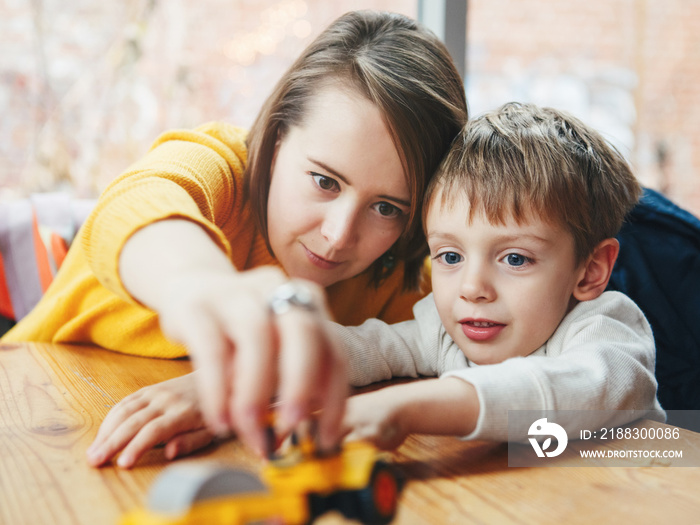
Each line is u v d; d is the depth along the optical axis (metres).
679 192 3.02
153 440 0.50
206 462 0.50
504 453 0.54
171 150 0.87
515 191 0.71
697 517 0.42
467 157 0.77
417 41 0.92
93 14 1.99
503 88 2.78
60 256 1.32
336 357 0.33
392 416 0.49
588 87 2.87
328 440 0.33
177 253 0.46
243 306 0.33
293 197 0.85
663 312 1.12
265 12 2.15
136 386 0.74
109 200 0.58
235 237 1.01
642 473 0.50
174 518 0.26
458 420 0.53
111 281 0.53
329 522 0.38
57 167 1.98
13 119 1.94
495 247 0.72
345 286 1.08
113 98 2.02
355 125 0.80
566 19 2.79
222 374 0.33
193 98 2.11
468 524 0.40
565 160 0.74
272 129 0.91
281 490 0.29
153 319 0.94
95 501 0.42
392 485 0.32
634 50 2.88
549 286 0.72
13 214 1.33
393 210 0.86
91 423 0.59
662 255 1.14
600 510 0.43
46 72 1.96
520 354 0.73
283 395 0.31
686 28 2.90
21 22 1.92
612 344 0.67
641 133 2.96
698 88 2.96
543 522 0.40
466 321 0.74
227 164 0.95
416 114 0.81
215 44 2.11
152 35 2.04
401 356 0.83
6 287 1.28
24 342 1.01
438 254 0.77
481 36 2.74
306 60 0.92
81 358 0.90
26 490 0.44
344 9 2.23
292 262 0.90
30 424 0.58
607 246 0.78
